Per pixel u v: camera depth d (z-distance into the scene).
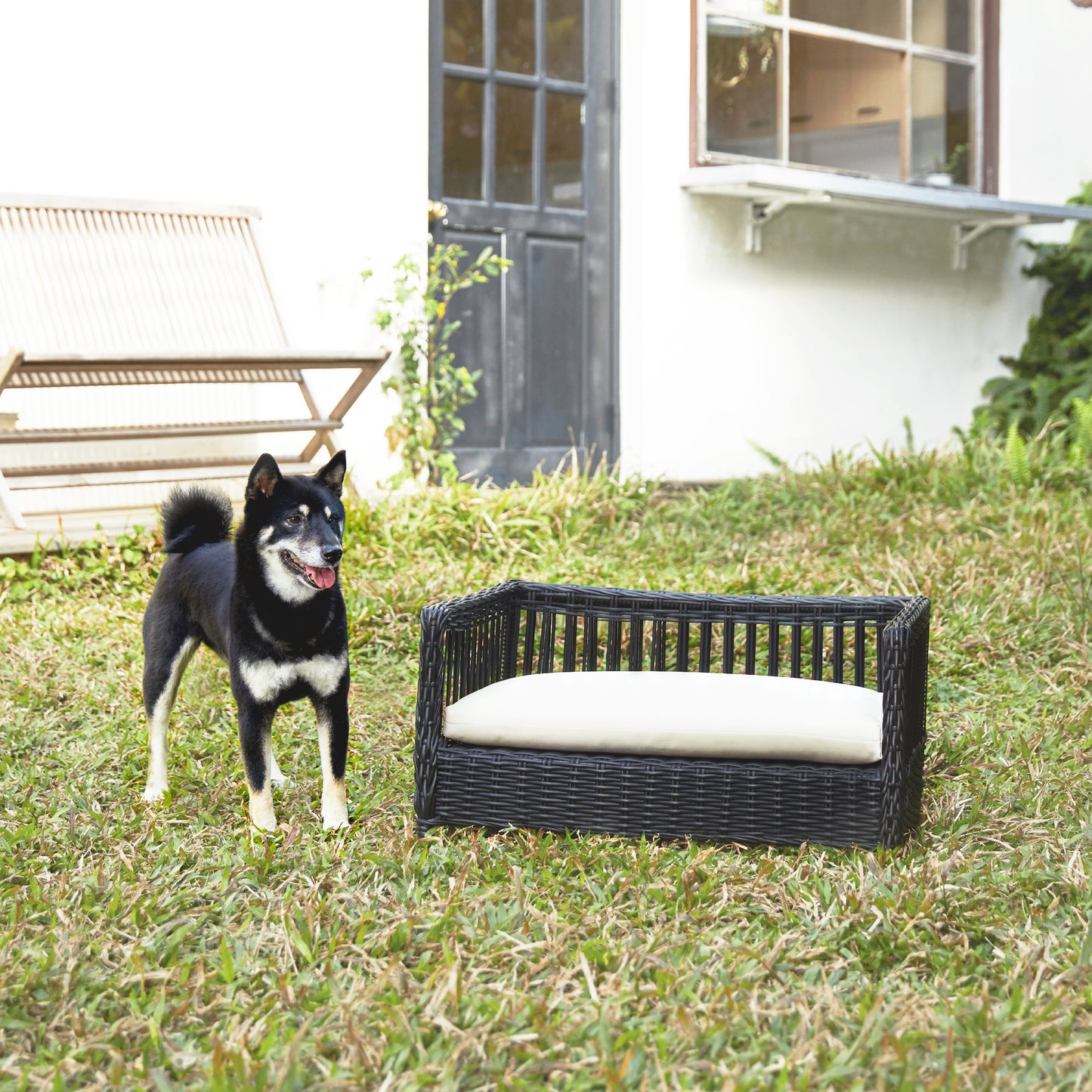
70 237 6.09
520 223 7.72
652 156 7.93
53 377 5.73
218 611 3.21
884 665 2.85
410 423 7.02
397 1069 2.00
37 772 3.51
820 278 8.77
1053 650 4.66
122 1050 2.10
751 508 7.09
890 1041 1.99
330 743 3.11
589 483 7.00
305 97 6.81
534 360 7.85
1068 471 7.27
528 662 3.57
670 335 8.11
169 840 2.97
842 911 2.53
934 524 6.33
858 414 9.02
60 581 5.47
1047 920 2.53
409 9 7.05
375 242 7.04
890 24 8.87
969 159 9.38
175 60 6.49
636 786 2.97
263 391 6.76
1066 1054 2.02
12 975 2.29
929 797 3.30
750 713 2.92
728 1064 2.02
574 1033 2.08
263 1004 2.20
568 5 7.80
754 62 8.31
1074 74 9.88
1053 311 9.88
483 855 2.89
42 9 6.15
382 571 5.62
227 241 6.54
